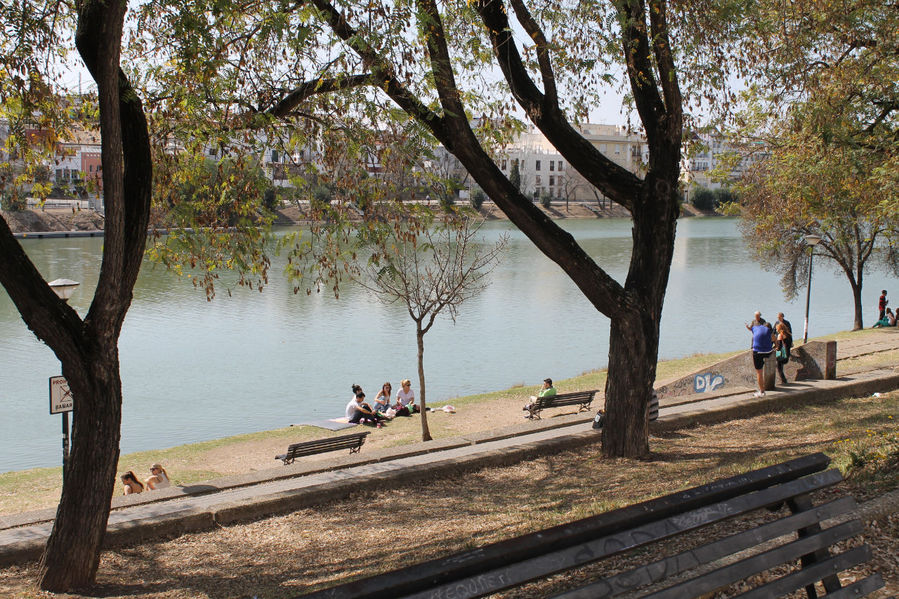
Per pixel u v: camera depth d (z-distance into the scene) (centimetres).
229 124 994
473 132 1150
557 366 2942
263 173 1011
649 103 1145
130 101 771
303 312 4119
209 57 891
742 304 4509
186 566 826
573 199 14462
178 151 1041
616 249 7612
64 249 6900
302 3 885
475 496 1055
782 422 1398
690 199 14150
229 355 3108
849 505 373
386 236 1067
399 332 3588
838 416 1396
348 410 2023
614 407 1209
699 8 1096
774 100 1360
